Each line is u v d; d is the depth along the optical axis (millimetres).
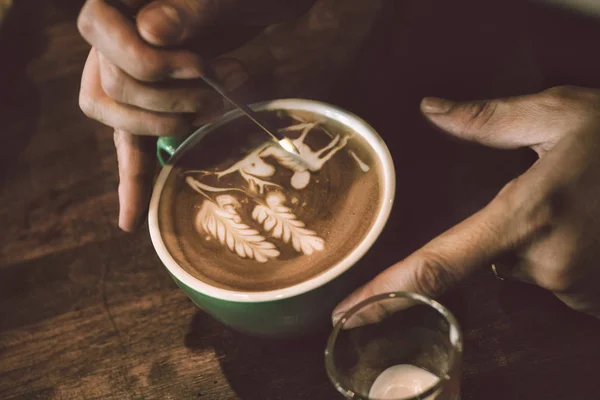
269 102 507
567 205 432
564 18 545
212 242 462
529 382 447
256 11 505
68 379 495
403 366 431
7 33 715
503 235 434
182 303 512
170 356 492
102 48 456
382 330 427
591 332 455
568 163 438
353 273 434
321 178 475
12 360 509
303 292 428
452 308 477
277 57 617
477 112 485
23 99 661
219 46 534
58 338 513
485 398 446
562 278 436
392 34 588
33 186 596
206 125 506
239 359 482
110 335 507
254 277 444
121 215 508
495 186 508
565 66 535
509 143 479
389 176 464
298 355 476
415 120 540
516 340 460
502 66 551
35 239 564
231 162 492
